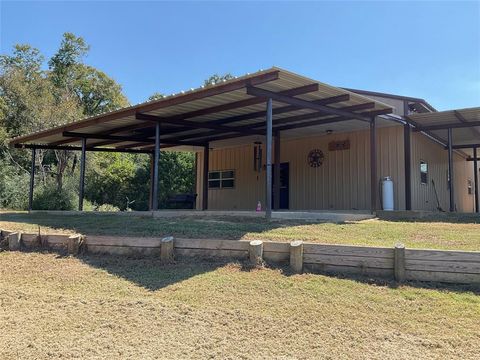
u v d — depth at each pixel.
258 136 14.14
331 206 13.60
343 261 4.95
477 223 8.53
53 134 12.59
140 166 27.14
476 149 18.53
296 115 10.73
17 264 6.10
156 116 10.43
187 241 5.77
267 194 8.28
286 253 5.21
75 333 3.76
